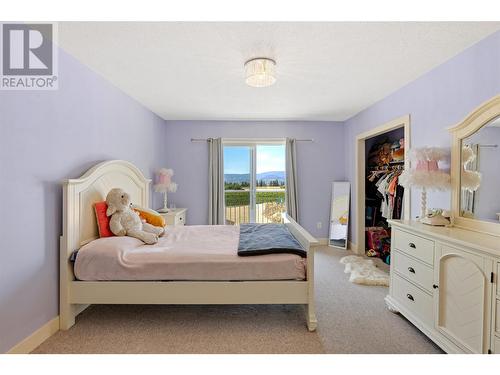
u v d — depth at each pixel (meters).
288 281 1.97
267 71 2.17
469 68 2.03
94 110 2.45
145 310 2.29
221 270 1.96
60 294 1.94
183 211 4.07
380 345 1.80
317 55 2.15
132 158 3.27
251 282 1.96
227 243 2.38
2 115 1.53
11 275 1.58
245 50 2.07
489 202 1.78
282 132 4.57
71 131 2.12
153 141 3.98
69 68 2.10
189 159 4.53
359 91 3.05
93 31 1.79
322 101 3.45
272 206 4.77
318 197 4.64
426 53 2.13
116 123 2.86
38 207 1.78
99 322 2.08
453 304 1.61
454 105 2.18
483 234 1.71
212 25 1.74
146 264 1.96
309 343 1.82
